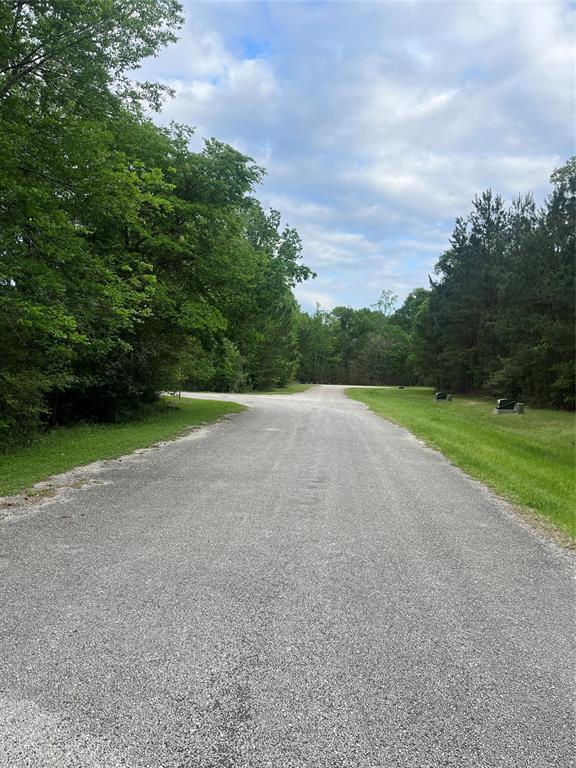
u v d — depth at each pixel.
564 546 5.44
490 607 3.88
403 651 3.19
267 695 2.70
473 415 26.16
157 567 4.43
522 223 36.53
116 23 10.58
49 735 2.36
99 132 9.69
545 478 9.54
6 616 3.49
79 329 12.64
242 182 18.73
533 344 29.98
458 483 8.42
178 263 18.84
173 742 2.34
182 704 2.60
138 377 17.81
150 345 17.88
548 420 23.69
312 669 2.96
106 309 12.43
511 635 3.45
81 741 2.33
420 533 5.68
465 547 5.27
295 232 24.50
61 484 7.50
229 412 20.75
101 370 16.39
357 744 2.36
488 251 40.78
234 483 7.81
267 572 4.39
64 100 10.35
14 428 11.64
